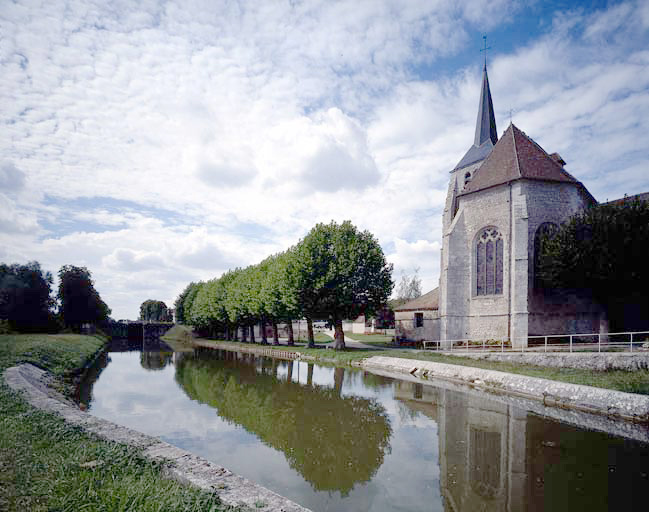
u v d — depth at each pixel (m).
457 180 39.66
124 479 5.54
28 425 8.25
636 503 7.23
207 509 4.89
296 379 23.28
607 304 24.72
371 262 33.03
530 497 7.57
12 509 4.62
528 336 25.83
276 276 37.69
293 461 9.87
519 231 26.41
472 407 15.21
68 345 33.66
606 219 22.92
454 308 29.81
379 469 9.27
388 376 23.94
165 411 15.22
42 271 56.66
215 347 60.00
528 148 29.61
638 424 12.49
